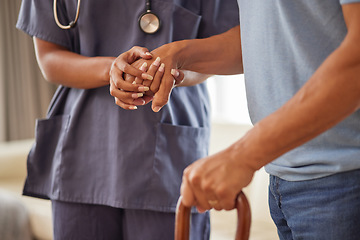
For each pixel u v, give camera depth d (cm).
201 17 136
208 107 150
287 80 95
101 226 139
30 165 146
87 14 133
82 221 139
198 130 140
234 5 137
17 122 473
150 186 134
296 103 75
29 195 148
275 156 78
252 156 78
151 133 133
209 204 81
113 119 133
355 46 72
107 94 135
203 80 139
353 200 89
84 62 131
